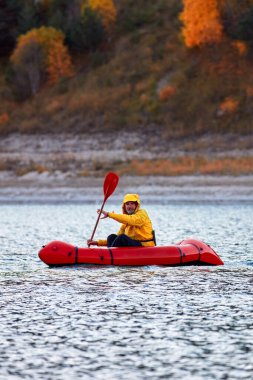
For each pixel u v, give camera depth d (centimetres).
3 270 4250
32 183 10975
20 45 15612
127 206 4331
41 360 2411
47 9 17588
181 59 14450
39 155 12569
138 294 3466
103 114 13825
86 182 10712
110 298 3381
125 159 11806
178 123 12862
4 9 17250
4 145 13400
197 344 2577
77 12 17150
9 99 15300
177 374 2258
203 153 11681
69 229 6869
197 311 3084
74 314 3053
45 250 4234
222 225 6844
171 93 13600
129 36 16038
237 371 2280
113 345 2573
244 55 13700
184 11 14500
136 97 14050
